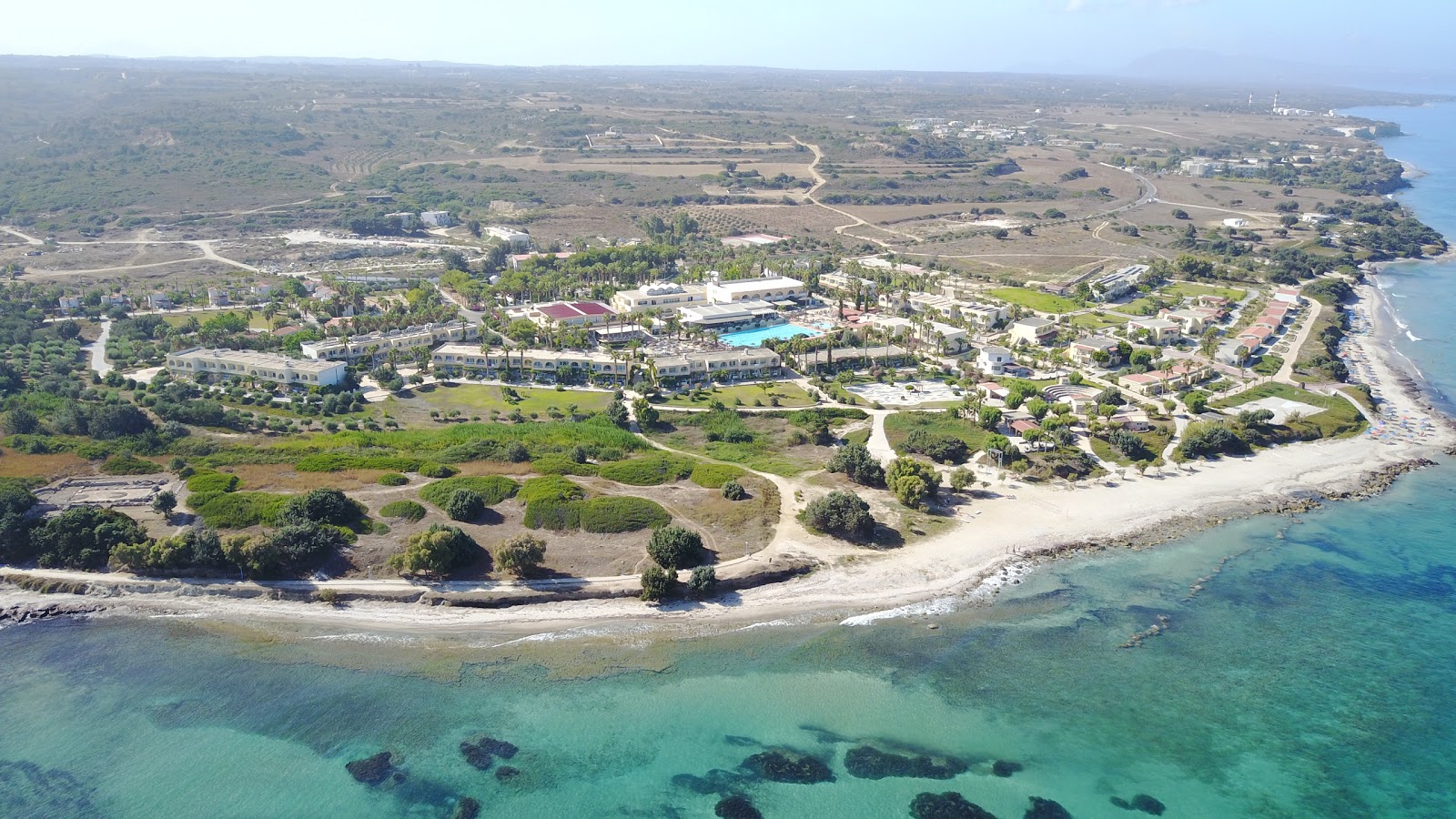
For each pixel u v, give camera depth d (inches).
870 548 5310.0
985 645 4429.1
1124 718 3922.2
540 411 7691.9
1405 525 5620.1
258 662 4244.6
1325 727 3853.3
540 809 3403.1
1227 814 3403.1
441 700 4005.9
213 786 3499.0
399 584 4808.1
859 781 3560.5
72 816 3348.9
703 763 3649.1
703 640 4461.1
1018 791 3511.3
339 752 3683.6
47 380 7701.8
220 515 5260.8
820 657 4328.3
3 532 4945.9
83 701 3971.5
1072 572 5113.2
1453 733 3806.6
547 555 5078.7
